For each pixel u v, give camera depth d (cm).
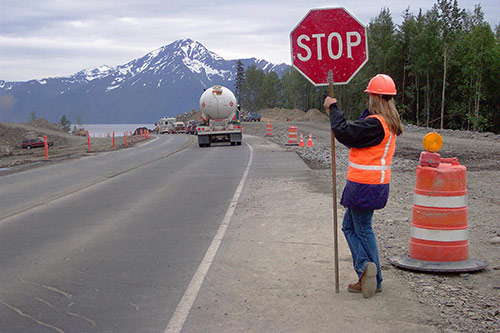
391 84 502
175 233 854
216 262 662
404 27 7775
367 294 508
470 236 782
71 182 1678
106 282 590
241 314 476
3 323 471
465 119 6775
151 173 1888
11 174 2038
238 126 3606
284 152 2683
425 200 609
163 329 446
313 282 566
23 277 619
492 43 6350
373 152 496
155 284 577
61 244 795
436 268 591
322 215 956
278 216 964
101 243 796
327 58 565
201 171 1894
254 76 17412
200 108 3619
